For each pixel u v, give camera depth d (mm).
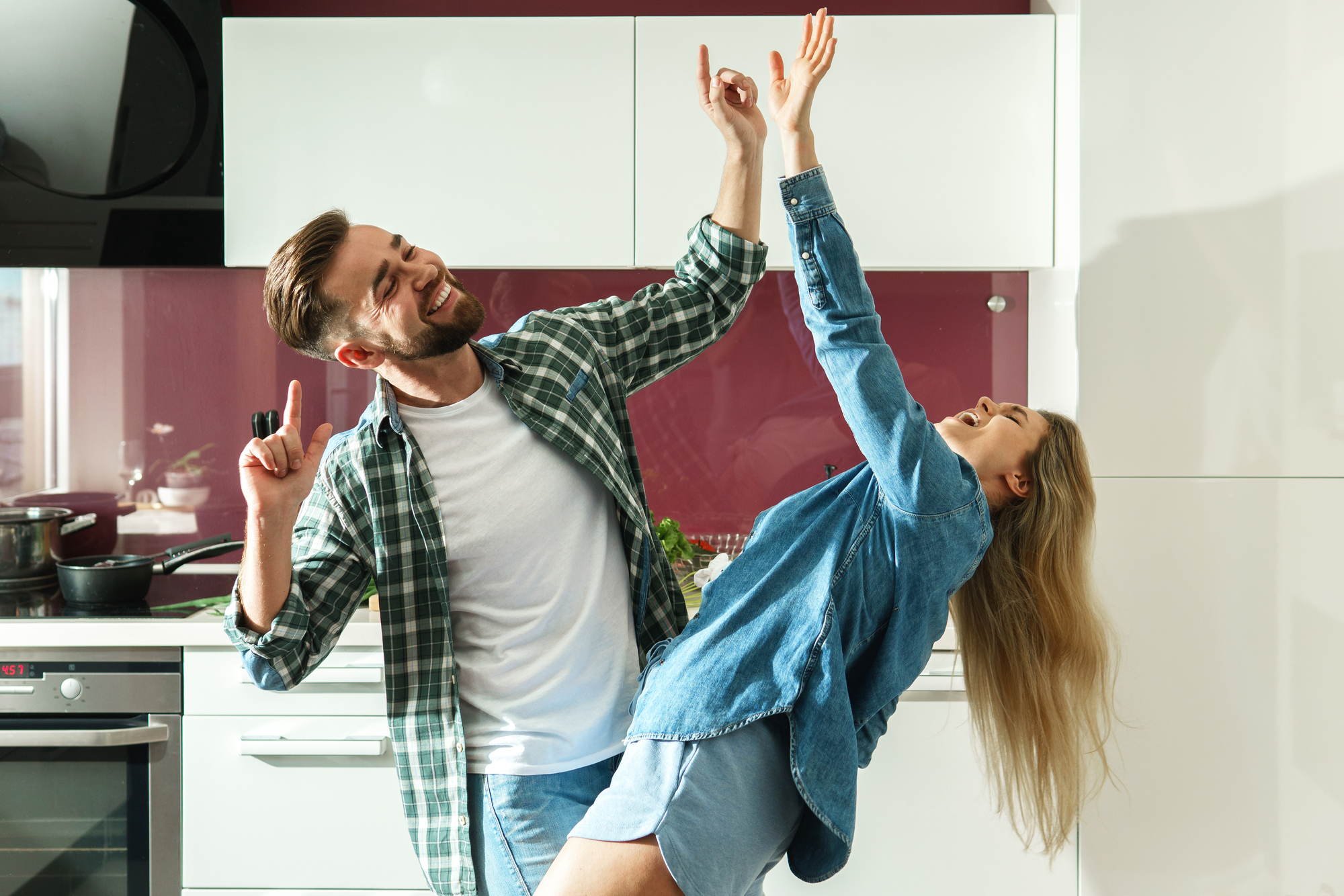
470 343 1186
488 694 1179
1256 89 1737
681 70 1859
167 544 2271
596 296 2227
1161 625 1776
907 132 1853
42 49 1885
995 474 1165
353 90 1865
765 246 1335
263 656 1051
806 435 2258
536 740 1146
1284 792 1788
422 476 1152
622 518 1218
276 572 1033
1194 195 1746
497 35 1859
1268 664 1781
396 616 1170
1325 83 1730
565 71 1861
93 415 2254
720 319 1353
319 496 1190
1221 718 1782
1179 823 1789
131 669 1742
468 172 1875
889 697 1048
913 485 958
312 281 1062
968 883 1776
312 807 1741
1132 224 1750
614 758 1190
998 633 1176
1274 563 1771
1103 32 1736
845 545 1017
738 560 1084
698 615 1064
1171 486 1769
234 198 1883
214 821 1743
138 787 1746
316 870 1744
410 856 1743
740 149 1282
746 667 969
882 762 1771
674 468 2275
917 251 1867
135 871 1748
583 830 944
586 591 1180
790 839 1010
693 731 941
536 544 1162
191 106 1920
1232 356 1754
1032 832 1358
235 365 2248
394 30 1855
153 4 1875
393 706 1183
